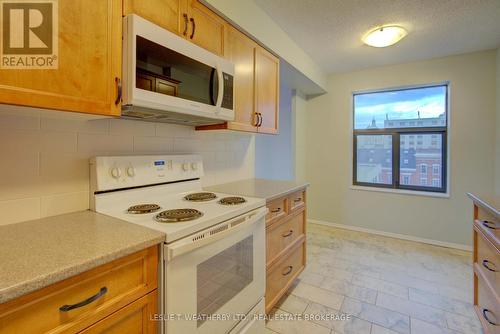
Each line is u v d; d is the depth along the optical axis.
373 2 1.95
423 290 2.15
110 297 0.79
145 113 1.26
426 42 2.66
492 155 2.85
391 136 3.50
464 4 1.97
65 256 0.73
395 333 1.65
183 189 1.65
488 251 1.54
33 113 1.00
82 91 0.93
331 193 3.86
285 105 4.01
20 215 1.05
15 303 0.60
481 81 2.88
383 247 3.07
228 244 1.20
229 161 2.25
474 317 1.80
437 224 3.16
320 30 2.40
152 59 1.11
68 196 1.19
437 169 3.23
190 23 1.38
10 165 1.02
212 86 1.45
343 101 3.71
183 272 0.97
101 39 0.98
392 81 3.35
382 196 3.50
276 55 2.31
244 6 1.81
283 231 1.91
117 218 1.11
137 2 1.11
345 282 2.28
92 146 1.27
